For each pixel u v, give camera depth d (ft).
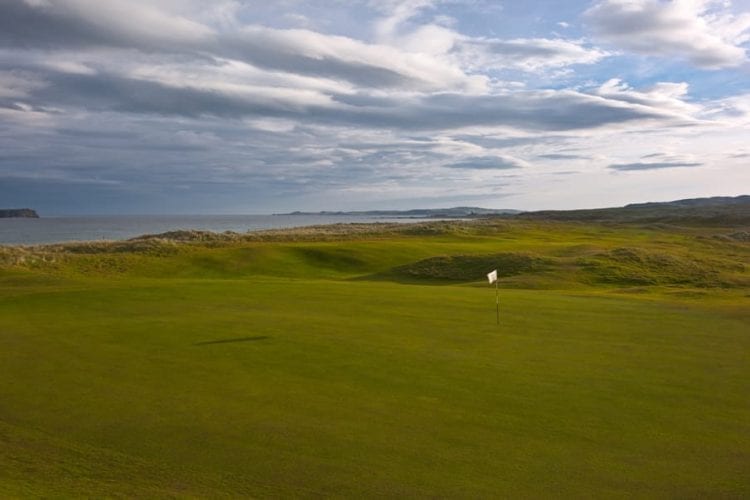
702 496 25.98
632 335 57.93
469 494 25.81
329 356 48.42
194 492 25.70
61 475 27.25
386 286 96.53
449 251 199.21
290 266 176.45
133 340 53.78
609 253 161.27
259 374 43.27
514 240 268.62
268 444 30.83
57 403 36.91
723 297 99.04
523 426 33.65
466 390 39.93
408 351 50.42
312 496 25.45
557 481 27.14
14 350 50.06
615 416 35.29
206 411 35.63
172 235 259.39
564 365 46.47
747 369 45.57
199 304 74.79
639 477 27.66
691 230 374.02
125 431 32.50
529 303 78.18
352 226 481.87
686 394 39.45
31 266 154.10
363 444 30.96
